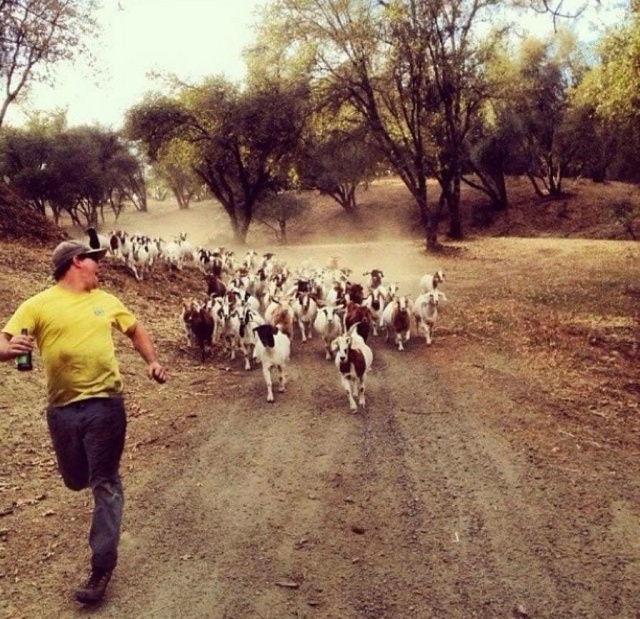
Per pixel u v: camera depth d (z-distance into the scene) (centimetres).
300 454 804
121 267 2003
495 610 478
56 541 577
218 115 3928
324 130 3800
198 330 1300
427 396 1048
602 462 769
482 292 2278
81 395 473
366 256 3603
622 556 552
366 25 3181
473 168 5653
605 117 2528
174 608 482
